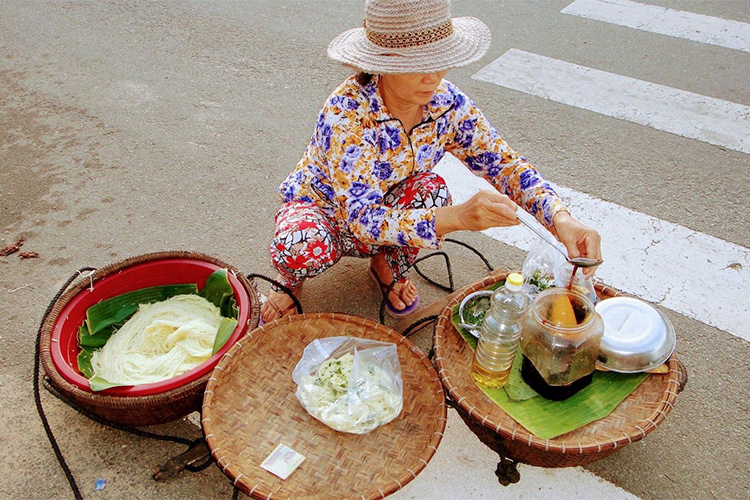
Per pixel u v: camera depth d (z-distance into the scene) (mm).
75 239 2838
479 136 2086
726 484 1960
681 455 2031
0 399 2174
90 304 2115
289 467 1703
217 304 2191
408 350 1988
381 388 1858
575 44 4211
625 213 2955
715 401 2189
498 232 2904
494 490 1938
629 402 1833
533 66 3994
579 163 3250
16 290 2590
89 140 3445
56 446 1941
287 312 2436
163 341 2111
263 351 1973
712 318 2473
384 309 2387
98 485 1949
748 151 3301
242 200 3074
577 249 1827
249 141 3457
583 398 1838
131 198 3068
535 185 2014
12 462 2004
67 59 4176
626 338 1870
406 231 1840
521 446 1737
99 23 4605
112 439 2070
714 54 4059
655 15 4500
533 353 1777
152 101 3766
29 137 3461
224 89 3879
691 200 3021
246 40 4359
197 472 1986
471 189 3113
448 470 1986
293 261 2152
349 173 1910
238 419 1817
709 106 3611
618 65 3982
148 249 2791
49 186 3133
